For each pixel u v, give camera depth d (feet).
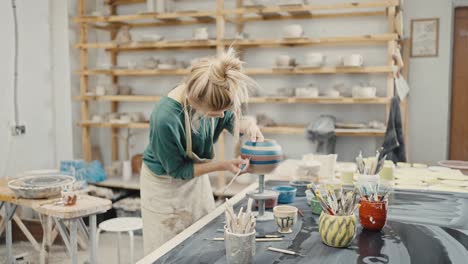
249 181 13.50
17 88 13.46
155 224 6.76
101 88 14.60
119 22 15.29
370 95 11.78
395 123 11.33
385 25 12.72
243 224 4.25
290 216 5.11
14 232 12.67
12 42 13.25
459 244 4.74
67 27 14.61
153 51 15.31
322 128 12.13
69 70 14.79
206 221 5.61
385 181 7.39
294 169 8.97
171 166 6.13
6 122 13.08
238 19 13.85
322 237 4.76
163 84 15.21
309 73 13.48
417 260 4.29
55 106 14.98
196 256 4.45
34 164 14.16
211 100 5.12
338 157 13.51
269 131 12.89
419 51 12.72
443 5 12.39
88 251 12.12
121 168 15.30
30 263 10.86
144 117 15.57
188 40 13.34
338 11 12.98
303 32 13.44
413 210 6.05
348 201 4.75
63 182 8.80
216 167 5.99
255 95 14.10
